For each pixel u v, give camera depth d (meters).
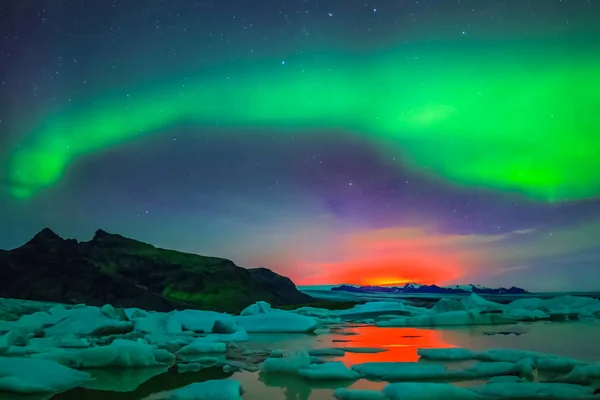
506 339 7.91
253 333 9.82
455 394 3.79
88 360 5.45
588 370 4.50
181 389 3.97
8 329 8.24
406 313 15.52
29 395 3.98
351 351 6.59
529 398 3.73
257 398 3.90
